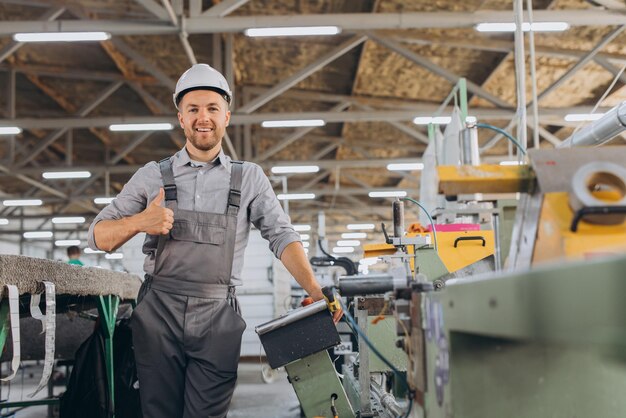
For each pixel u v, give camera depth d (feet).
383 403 7.63
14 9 19.79
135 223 5.37
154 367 5.61
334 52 20.15
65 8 17.62
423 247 8.22
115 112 30.01
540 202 3.16
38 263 6.00
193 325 5.65
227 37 20.97
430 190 13.17
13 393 17.80
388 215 51.47
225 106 6.10
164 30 16.35
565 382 3.16
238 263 6.10
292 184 44.73
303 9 19.35
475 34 20.27
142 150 35.99
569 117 24.45
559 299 1.80
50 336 5.98
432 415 3.36
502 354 3.01
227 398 5.74
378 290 3.94
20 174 32.42
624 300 1.52
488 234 8.97
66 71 24.70
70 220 43.86
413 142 33.73
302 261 6.02
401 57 22.40
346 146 34.30
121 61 23.85
